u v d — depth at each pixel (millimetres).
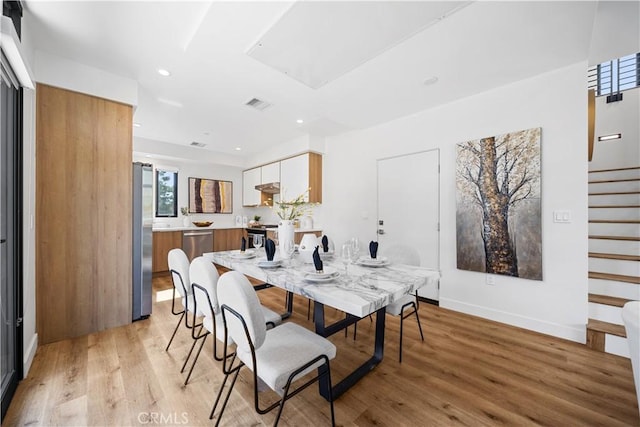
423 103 3053
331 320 2760
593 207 3119
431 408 1482
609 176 3684
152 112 3332
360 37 1846
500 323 2648
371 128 3873
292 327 1531
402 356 2025
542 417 1420
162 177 5145
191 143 4852
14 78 1624
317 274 1583
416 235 3359
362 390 1633
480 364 1918
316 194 4512
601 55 3404
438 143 3137
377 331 1949
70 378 1712
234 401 1532
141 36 1897
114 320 2459
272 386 1086
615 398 1562
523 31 1826
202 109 3227
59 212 2172
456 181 2947
